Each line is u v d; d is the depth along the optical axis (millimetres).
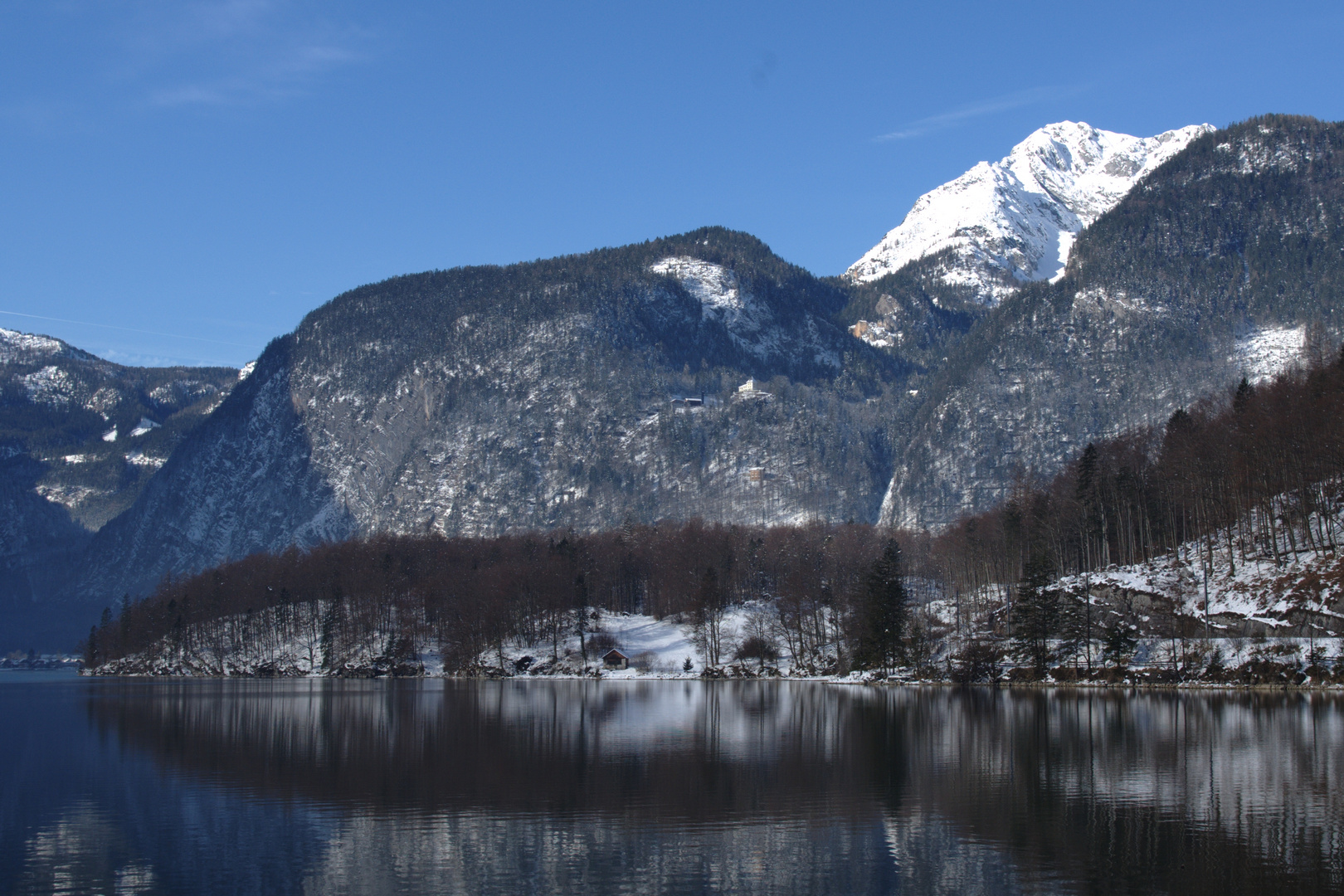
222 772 86188
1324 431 149250
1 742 109875
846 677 197250
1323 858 53125
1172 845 55906
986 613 192000
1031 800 68812
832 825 62688
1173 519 181750
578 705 148750
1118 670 153375
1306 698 125375
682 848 57562
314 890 50969
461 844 59312
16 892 51469
